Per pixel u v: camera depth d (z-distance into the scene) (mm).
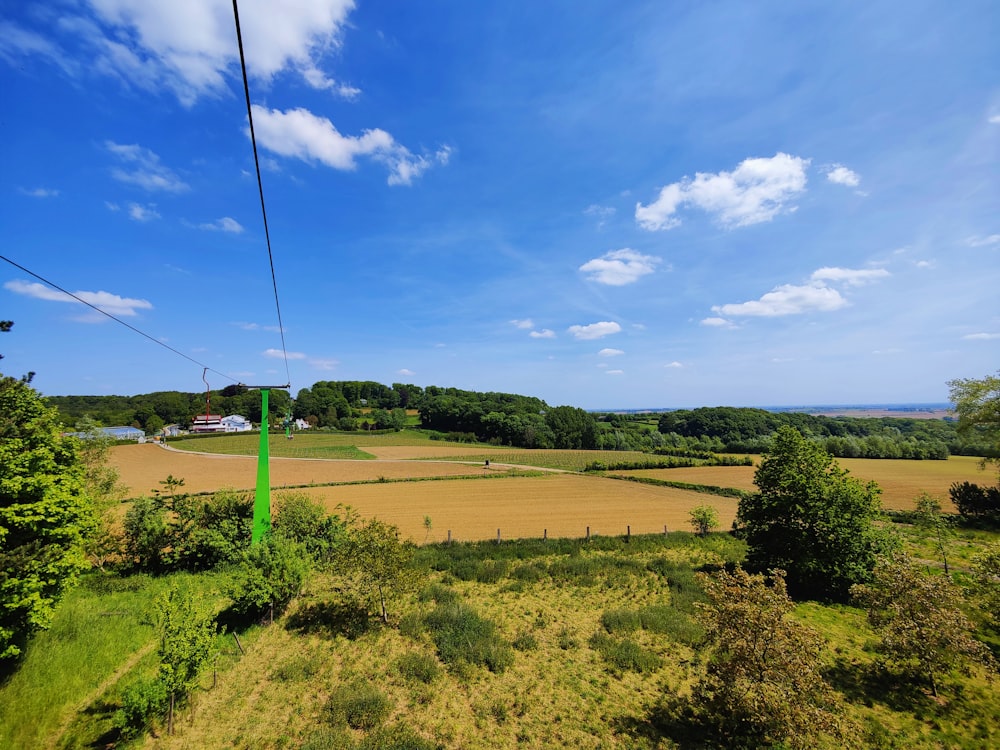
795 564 18219
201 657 10094
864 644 14117
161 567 20359
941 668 11547
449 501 40031
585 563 22250
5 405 11992
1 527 10766
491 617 16281
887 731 10070
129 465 57531
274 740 9570
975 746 9594
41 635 12727
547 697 11312
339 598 17406
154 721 9906
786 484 18578
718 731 9945
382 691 11484
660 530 30609
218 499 22484
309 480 50344
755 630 9266
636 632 15141
